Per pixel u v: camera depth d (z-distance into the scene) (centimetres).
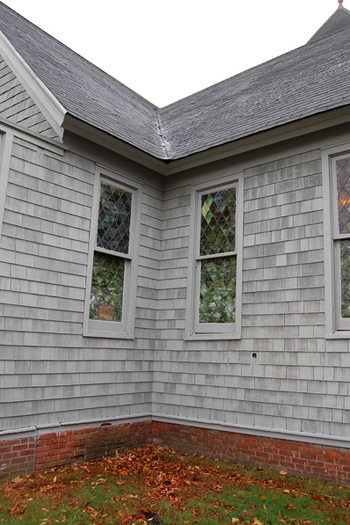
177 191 683
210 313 611
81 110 590
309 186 542
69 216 553
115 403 582
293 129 548
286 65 833
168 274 664
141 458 554
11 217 489
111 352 587
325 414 480
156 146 702
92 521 354
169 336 641
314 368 497
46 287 516
